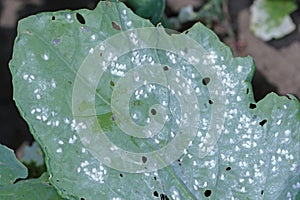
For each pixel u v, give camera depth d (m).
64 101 0.35
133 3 0.40
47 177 0.39
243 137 0.36
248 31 0.62
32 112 0.35
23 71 0.35
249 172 0.36
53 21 0.36
